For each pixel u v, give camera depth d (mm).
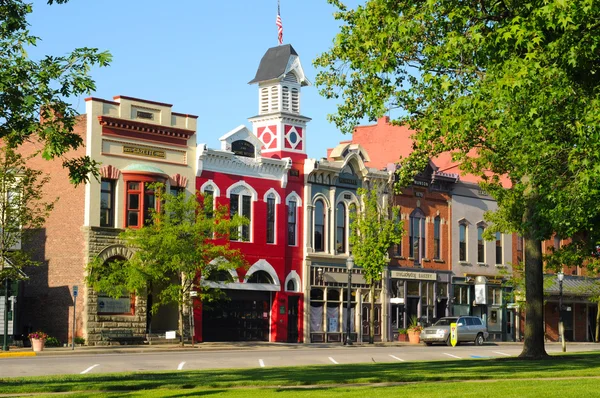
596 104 21312
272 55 58156
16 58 20250
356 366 29516
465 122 23109
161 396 18984
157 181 49031
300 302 56688
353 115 35125
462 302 67125
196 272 48750
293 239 56938
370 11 27906
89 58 20641
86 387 21188
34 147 49812
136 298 48250
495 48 22562
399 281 62594
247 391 19812
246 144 54531
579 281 74750
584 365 28141
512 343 63156
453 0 24453
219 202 52531
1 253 42594
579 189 23312
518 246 72375
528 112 22219
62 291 47750
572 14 20188
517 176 31312
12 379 24312
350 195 60531
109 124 47906
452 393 18328
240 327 53500
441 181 65875
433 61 26297
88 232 46750
